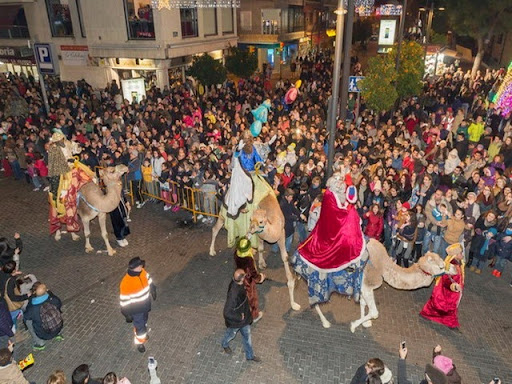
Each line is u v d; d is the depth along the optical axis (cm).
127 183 1323
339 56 916
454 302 758
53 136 994
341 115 1463
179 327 792
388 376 508
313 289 746
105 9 2375
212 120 1720
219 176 1197
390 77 1656
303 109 1923
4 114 1994
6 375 550
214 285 916
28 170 1441
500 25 3098
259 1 3556
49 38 2667
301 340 755
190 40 2530
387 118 1950
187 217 1228
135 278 695
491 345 738
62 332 784
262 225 789
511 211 902
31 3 2630
